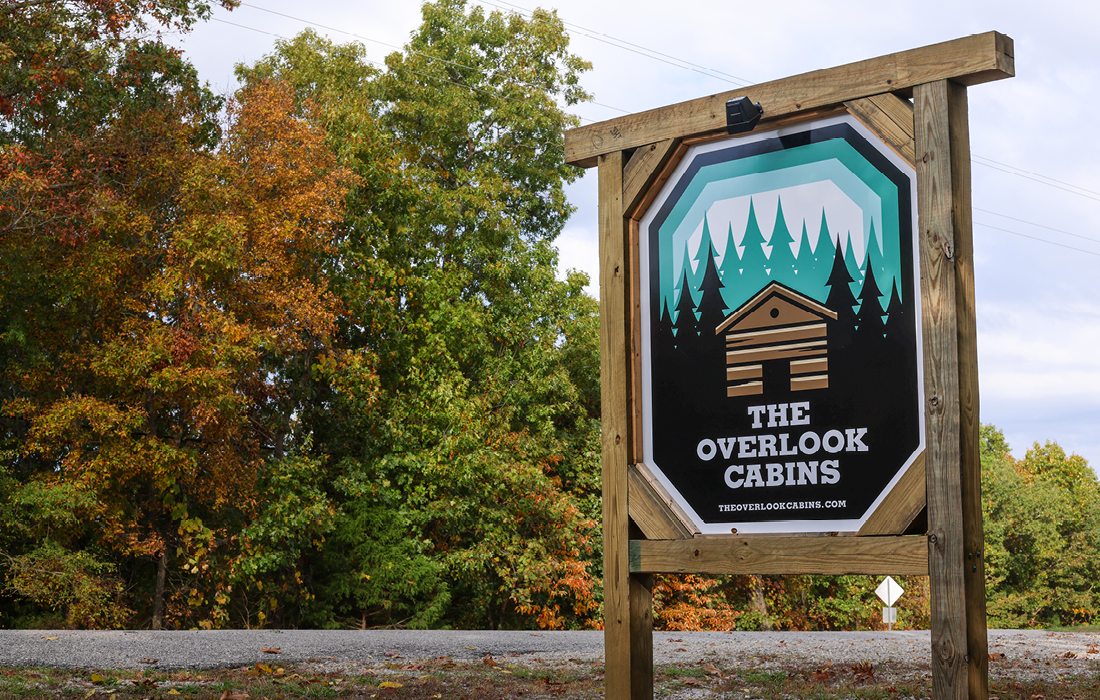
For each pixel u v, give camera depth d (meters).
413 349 24.64
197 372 18.98
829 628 37.56
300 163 21.78
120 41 21.30
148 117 21.50
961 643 4.63
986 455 69.44
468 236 26.11
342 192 21.98
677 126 5.68
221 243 19.70
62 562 18.44
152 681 7.77
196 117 22.94
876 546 4.96
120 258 20.16
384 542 22.83
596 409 29.83
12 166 18.23
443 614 25.39
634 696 5.61
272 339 20.55
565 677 8.95
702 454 5.52
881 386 5.04
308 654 10.48
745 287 5.48
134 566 22.72
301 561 23.75
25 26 19.72
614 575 5.70
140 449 19.53
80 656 9.38
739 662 10.66
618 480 5.72
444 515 22.84
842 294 5.19
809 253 5.30
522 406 26.17
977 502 4.80
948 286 4.83
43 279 20.31
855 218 5.18
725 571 5.35
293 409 24.14
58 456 20.67
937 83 4.96
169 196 21.88
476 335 24.86
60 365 21.34
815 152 5.33
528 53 29.48
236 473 20.92
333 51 28.12
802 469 5.22
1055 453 75.19
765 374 5.38
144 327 20.25
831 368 5.19
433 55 28.19
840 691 8.23
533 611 25.86
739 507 5.39
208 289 20.58
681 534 5.50
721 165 5.61
